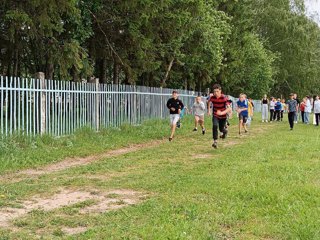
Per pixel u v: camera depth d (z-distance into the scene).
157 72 28.42
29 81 13.49
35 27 14.88
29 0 13.69
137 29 18.81
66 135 14.91
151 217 6.08
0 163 10.26
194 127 22.56
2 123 12.30
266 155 12.22
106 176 9.41
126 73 21.42
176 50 24.02
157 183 8.44
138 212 6.38
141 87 21.59
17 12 13.65
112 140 15.45
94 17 18.38
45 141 13.40
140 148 14.56
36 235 5.47
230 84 41.91
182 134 19.19
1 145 11.43
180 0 19.72
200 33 25.97
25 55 19.36
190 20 21.48
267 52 51.22
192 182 8.41
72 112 15.66
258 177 8.80
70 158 12.08
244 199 7.08
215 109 14.47
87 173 9.77
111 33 20.00
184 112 27.58
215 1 31.36
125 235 5.30
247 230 5.50
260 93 50.97
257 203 6.78
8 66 19.72
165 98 25.00
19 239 5.29
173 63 27.91
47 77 17.80
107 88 18.11
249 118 25.61
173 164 10.97
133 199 7.37
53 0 13.95
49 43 16.17
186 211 6.27
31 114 13.59
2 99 12.35
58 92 14.86
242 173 9.29
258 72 47.09
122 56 20.64
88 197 7.55
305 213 6.05
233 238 5.21
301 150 13.20
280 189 7.55
